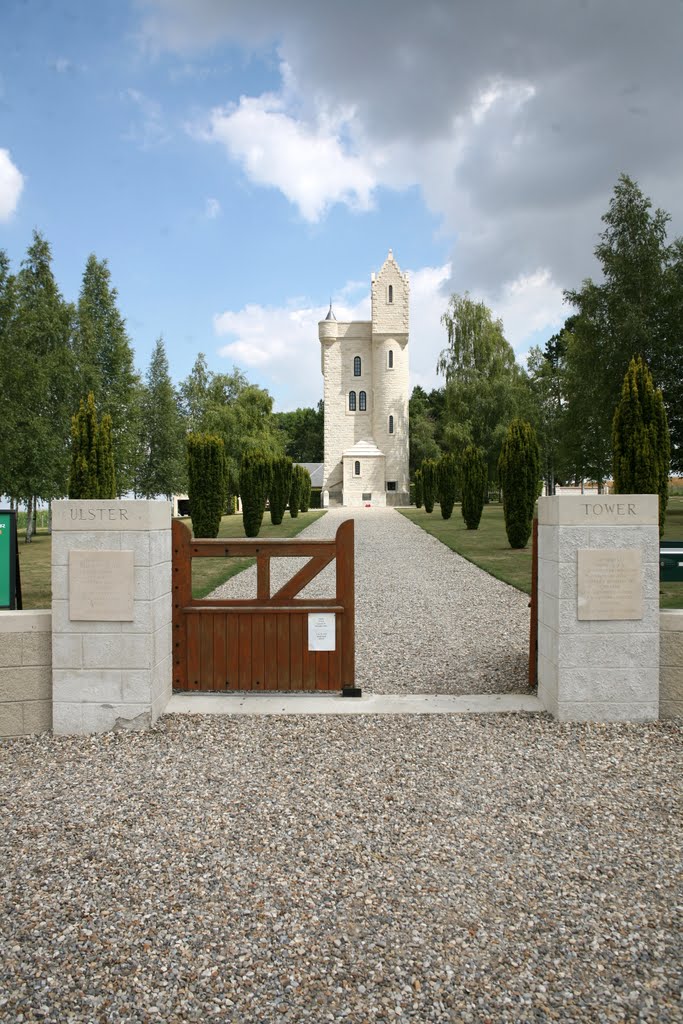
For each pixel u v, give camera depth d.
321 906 3.07
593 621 5.35
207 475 21.00
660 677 5.41
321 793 4.23
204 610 5.97
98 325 41.69
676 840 3.66
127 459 41.31
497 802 4.11
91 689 5.28
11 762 4.79
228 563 17.61
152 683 5.32
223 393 56.81
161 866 3.41
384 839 3.68
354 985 2.57
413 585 13.52
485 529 27.48
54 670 5.28
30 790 4.32
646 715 5.36
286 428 104.00
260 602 5.95
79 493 13.90
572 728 5.25
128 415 41.81
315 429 100.75
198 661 5.99
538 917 2.99
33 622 5.34
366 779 4.42
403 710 5.63
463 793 4.22
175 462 48.72
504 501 20.11
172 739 5.12
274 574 15.55
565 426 36.91
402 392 63.91
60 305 34.19
